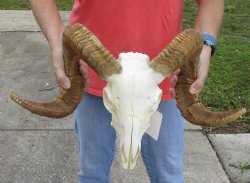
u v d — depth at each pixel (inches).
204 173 159.6
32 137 179.3
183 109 83.6
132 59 73.6
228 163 165.8
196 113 82.4
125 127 70.3
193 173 159.3
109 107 73.2
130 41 96.2
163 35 96.9
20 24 315.0
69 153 169.3
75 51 74.4
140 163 162.7
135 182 153.9
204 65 89.8
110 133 107.1
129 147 69.6
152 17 95.6
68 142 176.1
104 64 70.8
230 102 208.2
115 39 96.7
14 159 165.3
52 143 175.5
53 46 91.5
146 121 72.3
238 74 235.3
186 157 167.9
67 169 160.6
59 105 81.1
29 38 289.3
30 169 160.1
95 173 110.7
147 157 107.7
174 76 83.0
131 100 70.7
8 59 256.1
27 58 257.3
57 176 157.1
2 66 245.9
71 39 73.4
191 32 75.8
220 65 245.0
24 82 227.5
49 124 188.7
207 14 98.6
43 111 79.0
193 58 78.8
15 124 188.7
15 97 77.1
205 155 169.8
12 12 341.4
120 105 71.0
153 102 72.1
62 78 80.9
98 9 96.4
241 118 195.2
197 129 186.9
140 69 72.4
